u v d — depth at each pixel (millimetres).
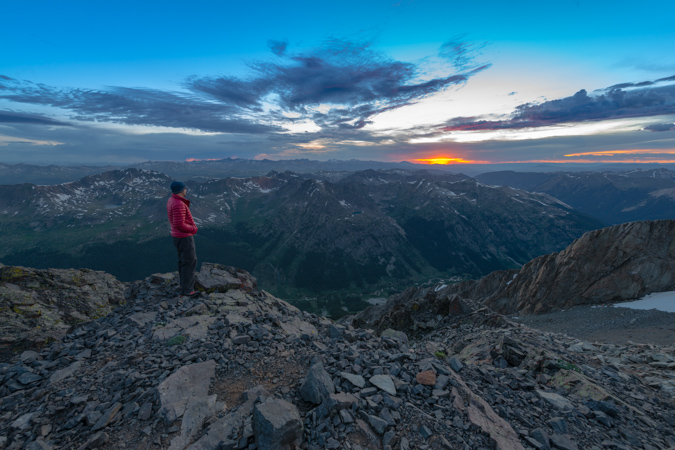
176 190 12414
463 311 22391
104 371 7566
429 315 23000
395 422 5914
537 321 51688
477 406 6840
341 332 10680
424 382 7387
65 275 16906
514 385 8664
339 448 5246
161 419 5832
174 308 12008
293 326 11516
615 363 13602
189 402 6270
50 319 13844
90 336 10078
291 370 7812
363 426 5762
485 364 11953
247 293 14891
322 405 6031
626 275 55500
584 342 17031
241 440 5184
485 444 5637
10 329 12398
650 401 9539
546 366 10766
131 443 5273
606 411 7949
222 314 11555
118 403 6254
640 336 30859
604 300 55688
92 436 5359
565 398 8414
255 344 8945
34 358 8688
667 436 7328
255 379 7402
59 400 6500
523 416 7023
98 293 16703
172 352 8375
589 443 6449
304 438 5449
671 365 12836
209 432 5445
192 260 13078
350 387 6844
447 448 5395
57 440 5371
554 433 6531
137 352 8312
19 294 14547
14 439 5426
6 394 7059
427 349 13820
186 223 12500
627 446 6598
